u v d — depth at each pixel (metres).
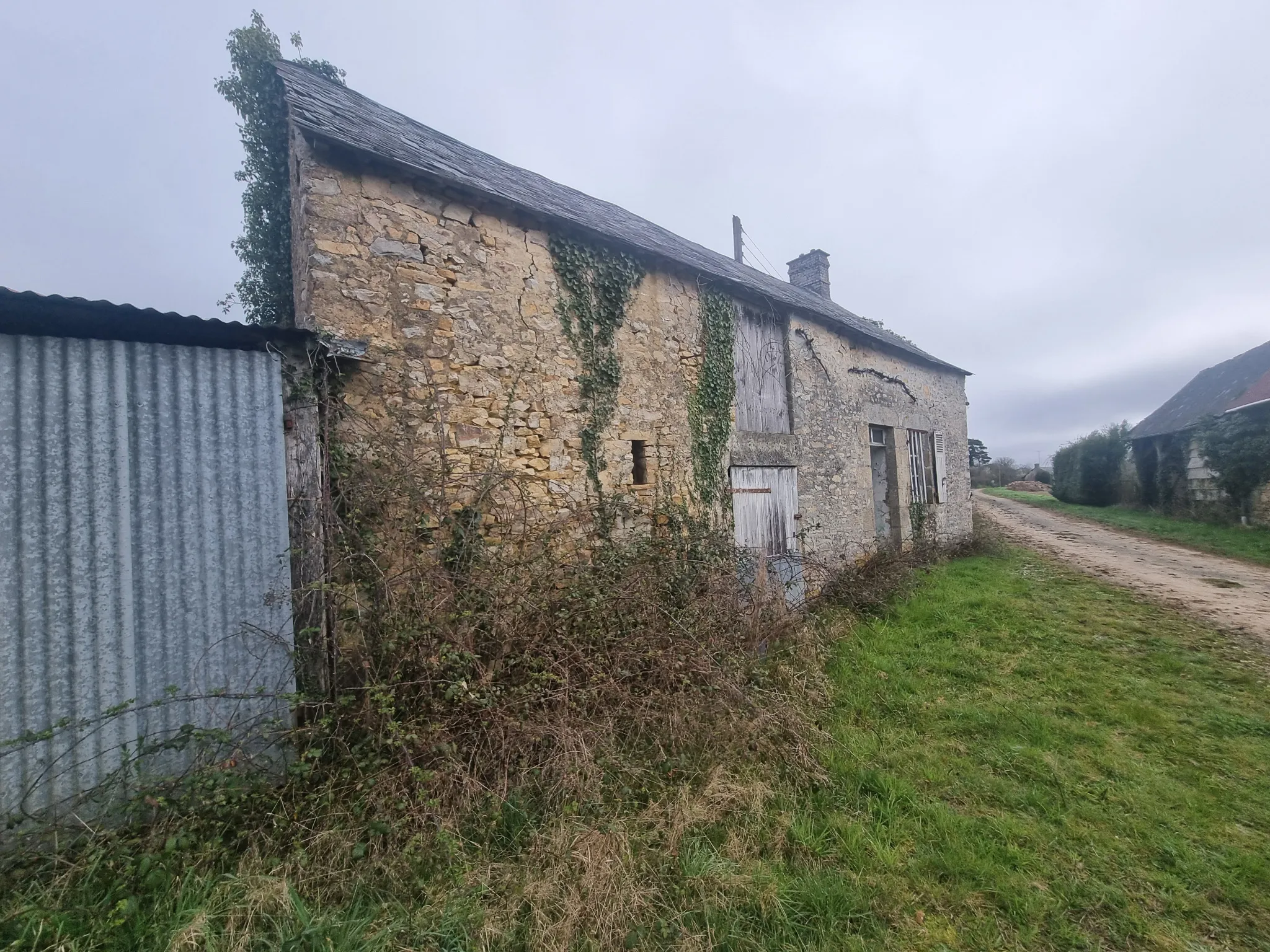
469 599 3.30
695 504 5.75
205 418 2.87
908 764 3.35
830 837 2.72
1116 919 2.28
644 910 2.15
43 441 2.50
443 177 3.99
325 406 3.34
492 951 1.98
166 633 2.73
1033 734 3.69
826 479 7.72
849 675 4.55
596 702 3.25
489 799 2.63
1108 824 2.85
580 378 4.84
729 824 2.68
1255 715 3.94
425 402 3.89
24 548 2.45
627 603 3.93
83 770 2.50
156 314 2.62
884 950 2.09
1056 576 8.19
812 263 13.61
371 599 3.22
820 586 6.74
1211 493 13.74
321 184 3.64
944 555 9.53
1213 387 17.66
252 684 2.91
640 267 5.41
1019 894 2.37
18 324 2.48
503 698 3.00
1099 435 20.23
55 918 1.93
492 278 4.33
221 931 1.95
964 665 4.79
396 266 3.87
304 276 3.86
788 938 2.12
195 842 2.31
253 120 6.31
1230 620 5.97
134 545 2.68
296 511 3.19
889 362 9.53
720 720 3.38
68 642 2.52
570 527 4.59
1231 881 2.46
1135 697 4.17
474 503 3.93
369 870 2.25
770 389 6.95
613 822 2.58
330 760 2.79
